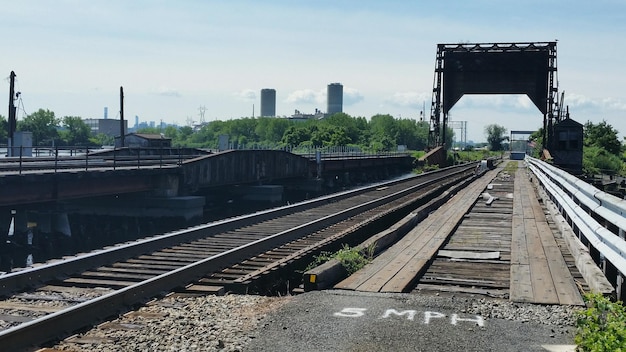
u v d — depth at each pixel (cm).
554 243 1369
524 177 4638
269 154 4950
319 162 6012
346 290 926
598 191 964
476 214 2077
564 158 4744
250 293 1096
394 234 1512
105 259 1298
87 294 1023
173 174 3616
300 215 2352
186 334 731
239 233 1838
